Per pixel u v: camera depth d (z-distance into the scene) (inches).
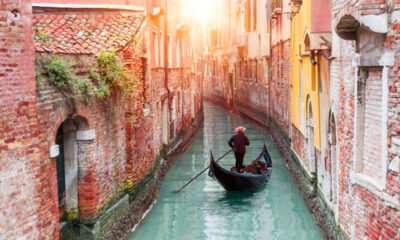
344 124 292.2
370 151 247.8
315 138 411.5
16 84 196.7
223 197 484.7
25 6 203.0
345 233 291.1
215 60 1680.6
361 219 253.6
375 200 231.0
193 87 955.3
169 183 541.0
